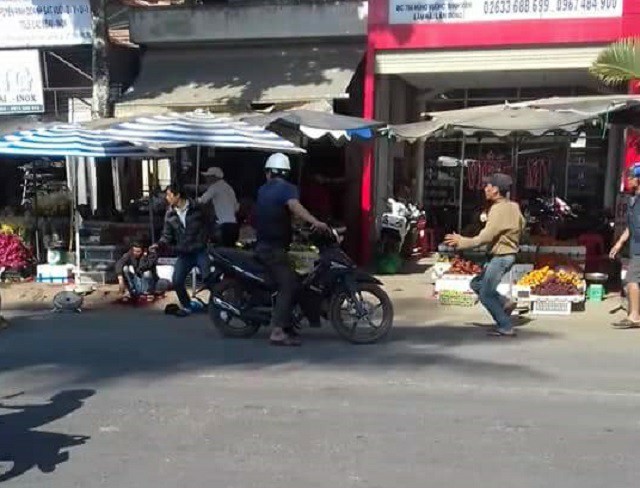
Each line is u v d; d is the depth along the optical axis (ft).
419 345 25.16
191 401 18.70
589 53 41.19
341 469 14.21
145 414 17.66
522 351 24.30
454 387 19.95
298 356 23.56
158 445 15.60
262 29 45.75
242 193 48.29
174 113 39.40
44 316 30.76
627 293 28.96
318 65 44.45
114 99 45.93
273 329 25.00
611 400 18.76
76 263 37.09
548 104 32.73
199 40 47.01
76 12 48.06
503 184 25.72
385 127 35.88
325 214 45.14
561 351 24.29
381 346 25.02
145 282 33.65
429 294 35.91
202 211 30.83
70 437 16.12
